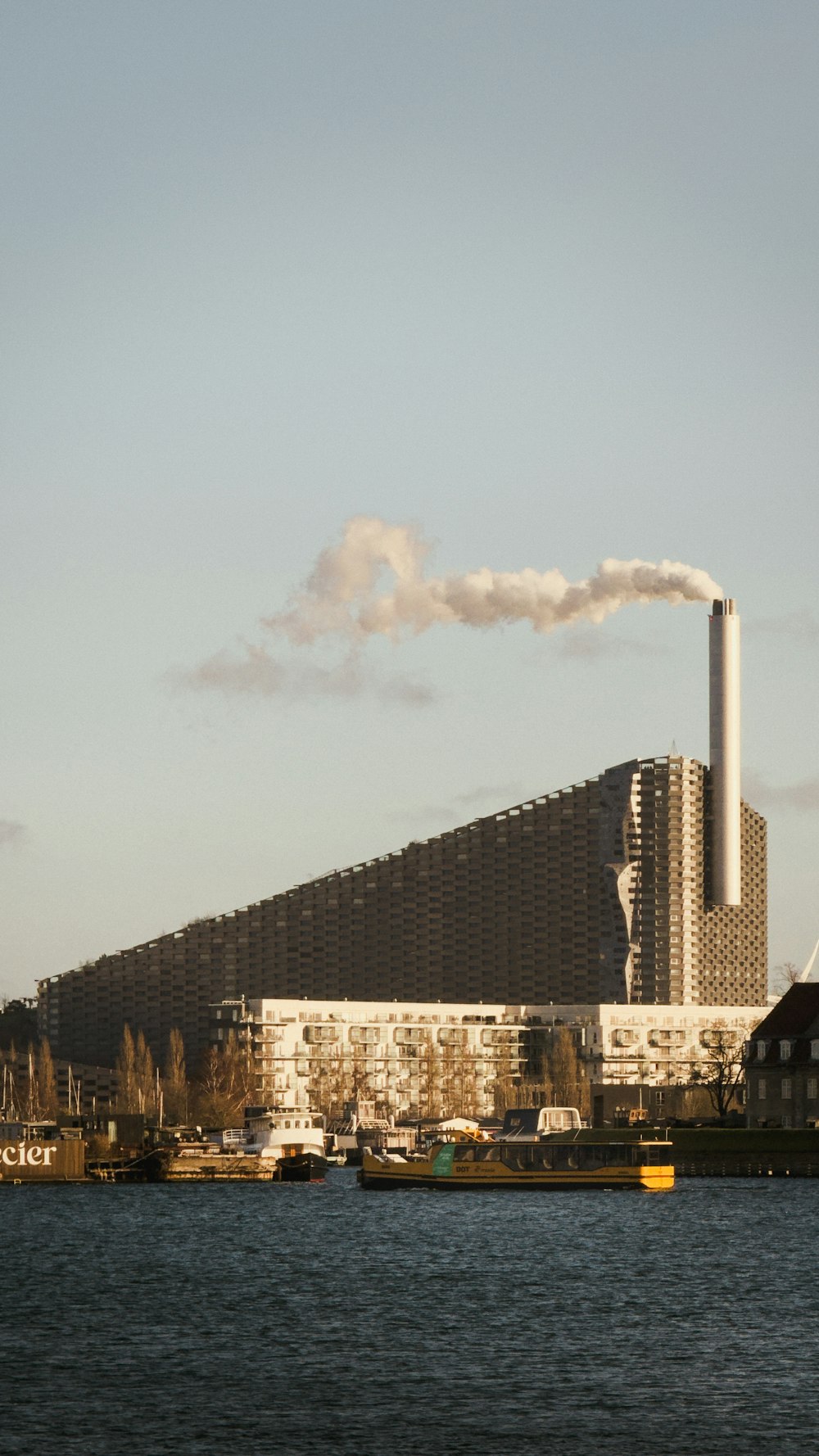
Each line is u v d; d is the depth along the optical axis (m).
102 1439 102.81
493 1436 103.50
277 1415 108.19
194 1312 147.12
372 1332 136.62
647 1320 141.38
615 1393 113.69
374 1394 113.69
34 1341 132.88
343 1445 101.75
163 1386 115.81
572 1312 146.00
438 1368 121.62
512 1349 128.75
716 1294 155.88
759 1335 133.88
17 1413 108.69
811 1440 102.25
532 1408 110.00
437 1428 105.31
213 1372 120.25
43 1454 99.88
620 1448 101.19
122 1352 127.88
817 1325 138.38
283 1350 128.50
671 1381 117.12
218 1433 104.06
